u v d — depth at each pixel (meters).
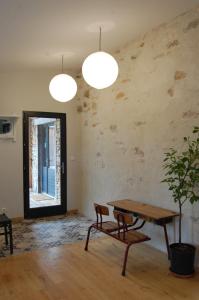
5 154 5.03
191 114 3.17
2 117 4.96
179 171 2.98
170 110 3.44
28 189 5.22
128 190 4.21
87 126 5.33
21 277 2.97
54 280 2.90
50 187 5.45
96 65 3.02
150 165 3.77
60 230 4.53
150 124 3.75
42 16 3.04
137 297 2.58
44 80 5.31
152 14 3.14
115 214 3.28
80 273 3.05
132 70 4.05
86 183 5.40
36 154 5.32
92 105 5.12
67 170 5.57
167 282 2.85
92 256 3.49
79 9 2.91
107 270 3.12
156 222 3.29
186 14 3.17
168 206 3.49
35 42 3.80
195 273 3.02
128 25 3.40
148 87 3.77
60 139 5.49
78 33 3.55
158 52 3.59
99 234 4.30
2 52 4.16
